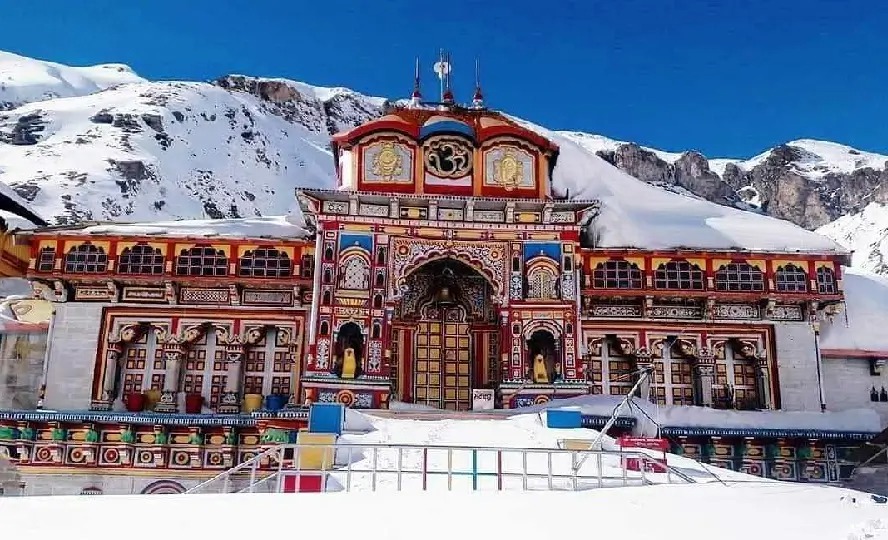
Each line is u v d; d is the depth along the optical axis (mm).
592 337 26328
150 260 25500
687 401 26031
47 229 26094
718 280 26250
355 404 23047
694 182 106188
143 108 107938
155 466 22141
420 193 25312
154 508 9180
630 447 16719
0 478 23031
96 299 25531
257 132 122375
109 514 8742
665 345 26375
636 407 20562
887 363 26781
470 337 26969
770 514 10102
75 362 24875
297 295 25609
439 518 8898
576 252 25016
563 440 16922
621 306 26516
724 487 12992
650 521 9258
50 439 22250
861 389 26609
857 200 101000
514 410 22203
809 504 11180
